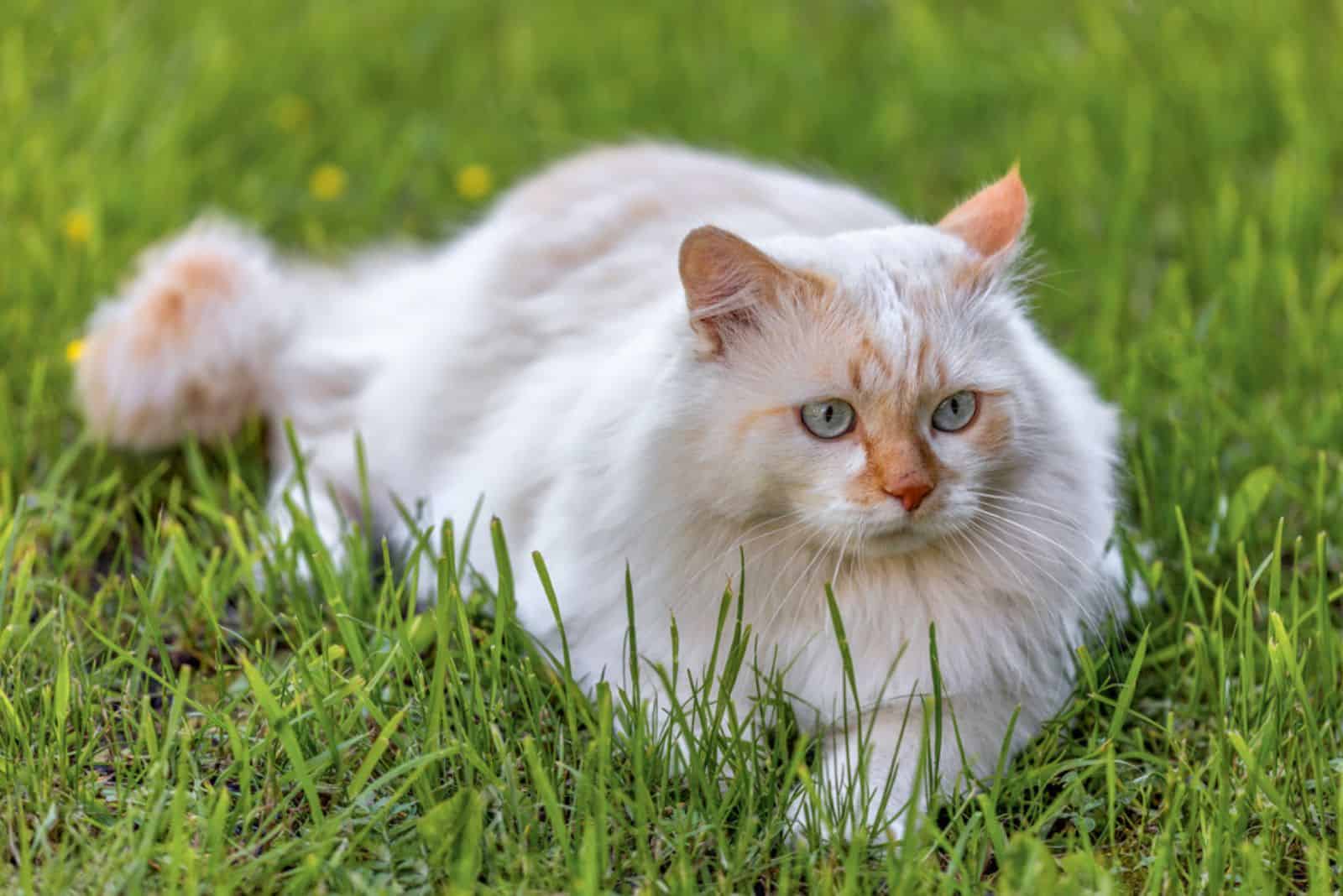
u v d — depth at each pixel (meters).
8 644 3.54
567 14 8.45
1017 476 3.37
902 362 3.17
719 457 3.24
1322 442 4.60
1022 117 7.12
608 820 3.15
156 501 4.64
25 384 4.95
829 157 6.92
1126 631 3.91
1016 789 3.27
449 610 3.40
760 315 3.24
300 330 5.04
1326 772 3.28
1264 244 5.83
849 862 2.86
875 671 3.42
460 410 4.38
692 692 3.39
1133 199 6.07
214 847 2.94
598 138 7.04
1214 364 5.08
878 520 3.14
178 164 6.32
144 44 7.41
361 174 6.74
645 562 3.38
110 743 3.42
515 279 4.43
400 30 8.12
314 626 3.87
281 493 4.41
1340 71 6.93
